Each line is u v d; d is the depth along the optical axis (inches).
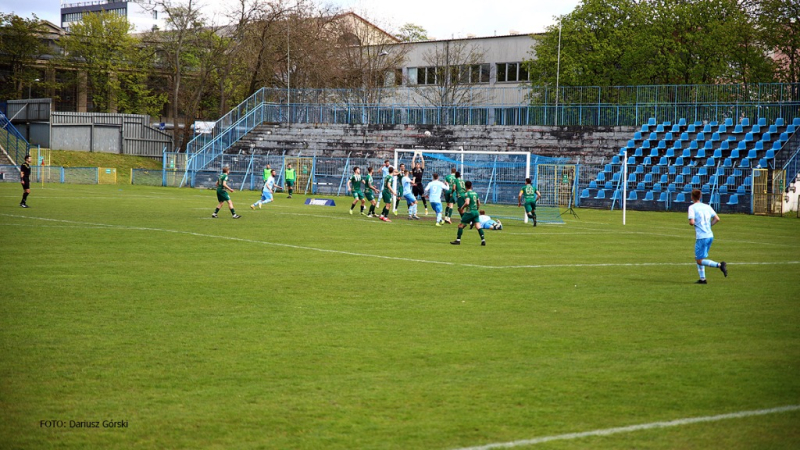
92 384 286.0
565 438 237.9
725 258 712.4
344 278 544.4
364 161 1993.1
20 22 2842.0
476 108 2113.7
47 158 2373.3
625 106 1926.7
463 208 794.2
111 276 529.7
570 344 355.9
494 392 282.2
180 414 255.9
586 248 783.7
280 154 2174.0
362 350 339.9
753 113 1793.8
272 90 2314.2
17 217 965.8
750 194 1497.3
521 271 597.6
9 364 309.9
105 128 2664.9
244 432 240.5
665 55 2057.1
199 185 2087.8
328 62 2659.9
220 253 668.1
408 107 2183.8
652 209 1605.6
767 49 1999.3
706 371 312.3
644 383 295.1
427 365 317.1
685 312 436.1
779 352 344.2
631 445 233.3
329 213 1221.1
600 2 2140.7
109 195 1546.5
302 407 263.7
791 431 245.9
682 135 1749.5
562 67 2165.4
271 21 2544.3
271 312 420.2
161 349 336.8
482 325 394.9
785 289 523.5
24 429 241.4
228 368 309.1
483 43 2832.2
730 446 233.6
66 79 3063.5
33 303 430.0
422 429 244.2
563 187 1742.1
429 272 582.2
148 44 3088.1
